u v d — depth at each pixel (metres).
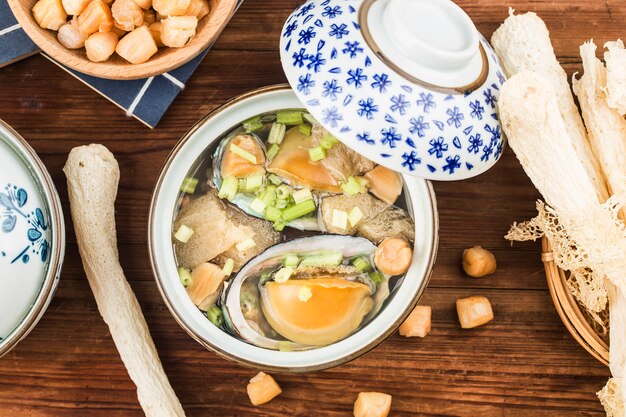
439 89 0.57
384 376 0.68
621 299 0.63
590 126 0.63
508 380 0.68
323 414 0.68
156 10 0.62
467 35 0.57
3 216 0.58
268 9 0.67
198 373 0.68
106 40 0.61
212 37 0.62
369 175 0.64
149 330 0.67
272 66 0.67
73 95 0.67
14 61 0.66
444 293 0.68
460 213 0.68
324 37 0.57
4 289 0.59
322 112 0.57
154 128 0.67
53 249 0.61
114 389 0.67
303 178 0.64
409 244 0.64
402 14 0.56
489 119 0.58
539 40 0.64
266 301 0.64
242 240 0.64
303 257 0.64
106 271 0.64
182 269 0.64
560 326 0.68
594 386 0.68
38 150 0.67
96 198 0.64
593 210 0.61
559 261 0.63
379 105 0.56
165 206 0.63
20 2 0.60
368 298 0.64
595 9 0.68
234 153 0.64
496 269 0.68
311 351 0.63
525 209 0.68
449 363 0.68
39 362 0.67
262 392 0.67
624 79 0.61
